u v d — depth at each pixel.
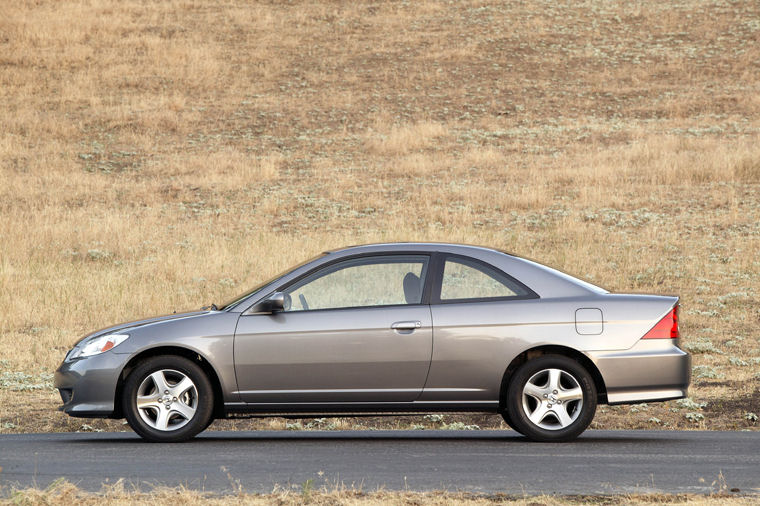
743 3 197.88
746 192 109.94
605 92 157.25
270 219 104.69
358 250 31.00
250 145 137.00
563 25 189.50
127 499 21.36
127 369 30.83
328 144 136.38
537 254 86.75
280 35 187.50
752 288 75.50
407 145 133.50
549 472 25.05
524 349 29.81
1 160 129.00
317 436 33.38
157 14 199.00
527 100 154.38
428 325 29.84
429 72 166.75
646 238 92.88
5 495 22.22
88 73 167.62
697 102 150.38
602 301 30.22
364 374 29.78
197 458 27.45
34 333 63.19
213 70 169.50
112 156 132.50
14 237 95.19
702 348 57.75
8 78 164.62
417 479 24.02
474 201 108.81
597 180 115.19
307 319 30.02
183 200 113.56
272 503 20.97
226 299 72.00
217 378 30.36
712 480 24.00
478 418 42.84
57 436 34.38
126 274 81.31
